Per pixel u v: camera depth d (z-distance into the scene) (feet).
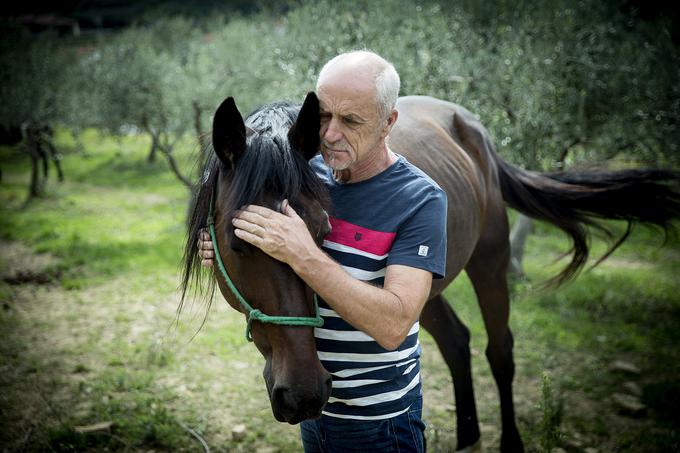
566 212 9.78
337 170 4.64
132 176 43.21
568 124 16.37
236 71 26.99
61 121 36.86
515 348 13.89
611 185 9.68
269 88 21.89
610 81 16.17
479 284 9.21
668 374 12.67
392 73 4.46
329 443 5.17
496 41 17.11
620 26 17.81
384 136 4.66
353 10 17.89
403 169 4.87
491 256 9.04
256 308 4.33
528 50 15.92
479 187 8.43
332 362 4.79
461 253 7.88
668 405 11.12
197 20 81.66
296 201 4.23
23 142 36.24
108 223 28.02
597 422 10.55
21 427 10.36
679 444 9.68
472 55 16.56
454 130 8.83
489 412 11.01
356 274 4.72
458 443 9.17
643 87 16.08
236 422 10.66
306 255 4.03
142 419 10.46
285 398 4.11
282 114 4.86
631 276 19.27
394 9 17.69
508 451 9.35
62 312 16.40
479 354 13.57
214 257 4.68
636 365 13.12
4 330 14.97
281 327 4.22
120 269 20.24
